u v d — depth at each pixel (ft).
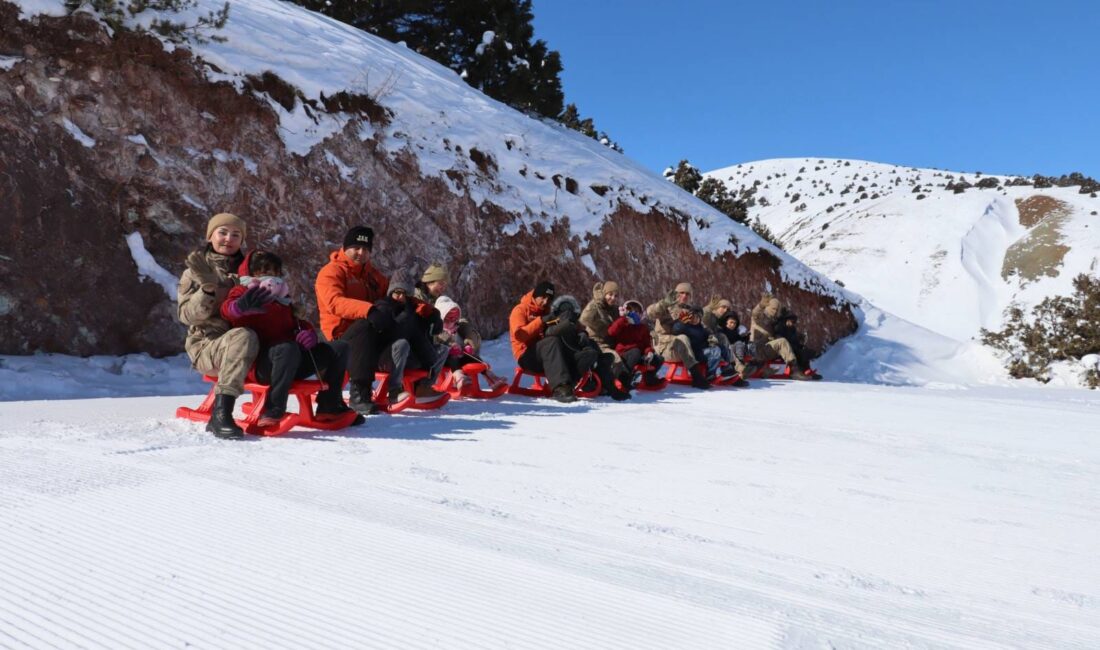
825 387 31.04
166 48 27.20
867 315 63.93
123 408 15.14
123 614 5.10
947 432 17.31
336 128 32.30
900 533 8.18
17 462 9.32
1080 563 7.29
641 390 25.79
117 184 24.36
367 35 48.26
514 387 22.21
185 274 12.67
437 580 5.94
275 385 12.56
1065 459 13.97
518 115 49.19
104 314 22.67
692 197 62.03
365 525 7.38
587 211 44.14
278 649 4.65
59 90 23.86
